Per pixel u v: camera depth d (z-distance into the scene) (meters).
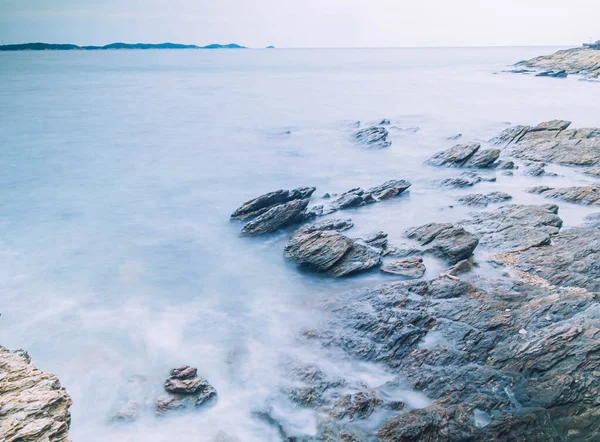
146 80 111.00
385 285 15.80
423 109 59.53
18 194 29.00
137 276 18.56
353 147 39.84
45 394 9.49
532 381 10.77
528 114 52.81
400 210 24.08
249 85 96.75
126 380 12.52
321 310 15.27
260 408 11.39
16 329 14.86
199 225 23.81
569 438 9.41
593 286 14.70
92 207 26.69
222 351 13.67
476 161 31.06
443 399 10.69
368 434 10.07
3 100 72.19
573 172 28.94
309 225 21.48
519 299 14.37
